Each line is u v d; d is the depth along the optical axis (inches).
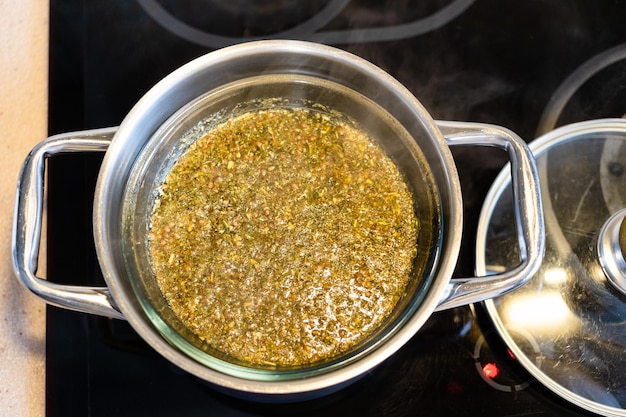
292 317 15.6
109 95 17.8
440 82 18.4
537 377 15.7
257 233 16.2
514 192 14.1
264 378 13.6
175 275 15.9
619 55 18.8
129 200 15.0
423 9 19.0
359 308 15.8
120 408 15.5
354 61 14.4
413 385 16.0
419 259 15.8
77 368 15.7
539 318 16.6
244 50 14.4
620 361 16.3
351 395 15.8
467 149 17.8
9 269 16.6
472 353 16.3
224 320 15.6
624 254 16.0
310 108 17.3
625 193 17.8
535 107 18.4
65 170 16.8
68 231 16.5
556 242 17.3
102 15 18.4
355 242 16.3
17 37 18.5
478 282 13.5
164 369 15.8
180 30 18.4
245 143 17.1
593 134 18.0
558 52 18.9
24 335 16.2
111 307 13.1
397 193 16.7
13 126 17.8
